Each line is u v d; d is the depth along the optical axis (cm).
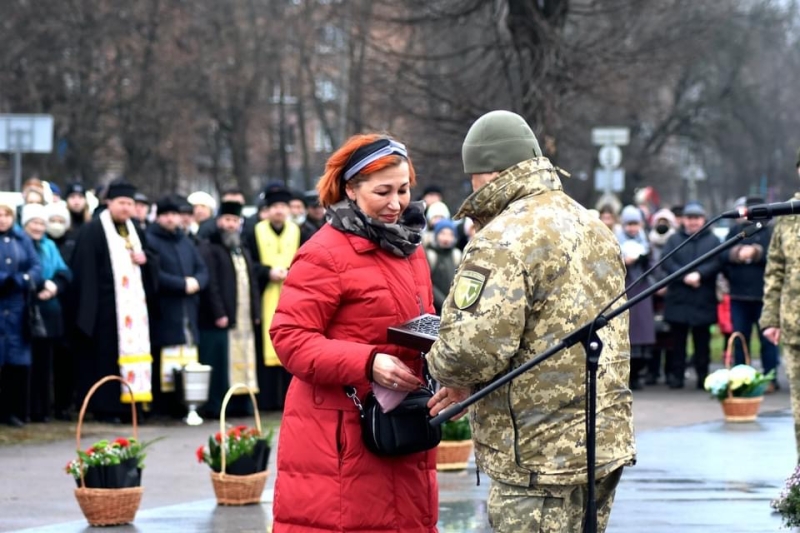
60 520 941
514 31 2283
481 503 970
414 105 2519
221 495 991
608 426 536
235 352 1560
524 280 521
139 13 3697
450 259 1642
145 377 1473
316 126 5591
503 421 534
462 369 521
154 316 1510
